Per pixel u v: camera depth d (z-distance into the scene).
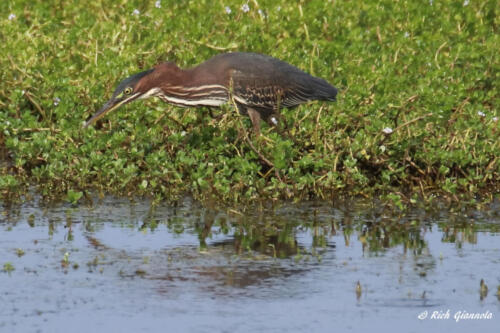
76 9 19.44
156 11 18.77
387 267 11.39
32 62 16.56
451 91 16.05
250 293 10.54
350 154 14.65
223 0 19.14
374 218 13.48
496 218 13.58
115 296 10.42
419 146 15.07
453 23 19.39
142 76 14.51
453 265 11.46
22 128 15.23
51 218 13.27
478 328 9.78
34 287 10.68
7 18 18.66
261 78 14.65
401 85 16.30
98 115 14.52
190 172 14.35
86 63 17.25
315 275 11.07
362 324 9.80
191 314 9.97
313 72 16.67
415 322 9.88
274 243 12.25
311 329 9.65
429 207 14.03
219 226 12.97
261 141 14.58
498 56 17.45
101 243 12.18
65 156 14.62
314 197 14.46
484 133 15.19
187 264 11.39
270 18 18.64
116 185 14.43
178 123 15.34
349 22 19.03
